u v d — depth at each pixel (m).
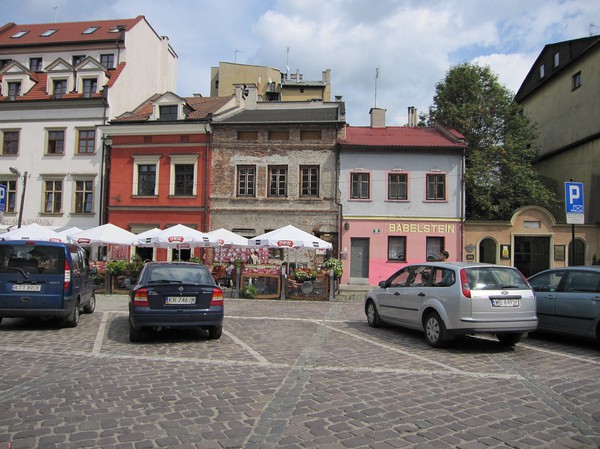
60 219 29.09
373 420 4.86
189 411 5.04
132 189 28.31
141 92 33.53
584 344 9.58
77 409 5.05
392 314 10.52
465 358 8.06
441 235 26.23
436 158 26.58
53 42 32.59
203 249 27.22
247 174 27.70
